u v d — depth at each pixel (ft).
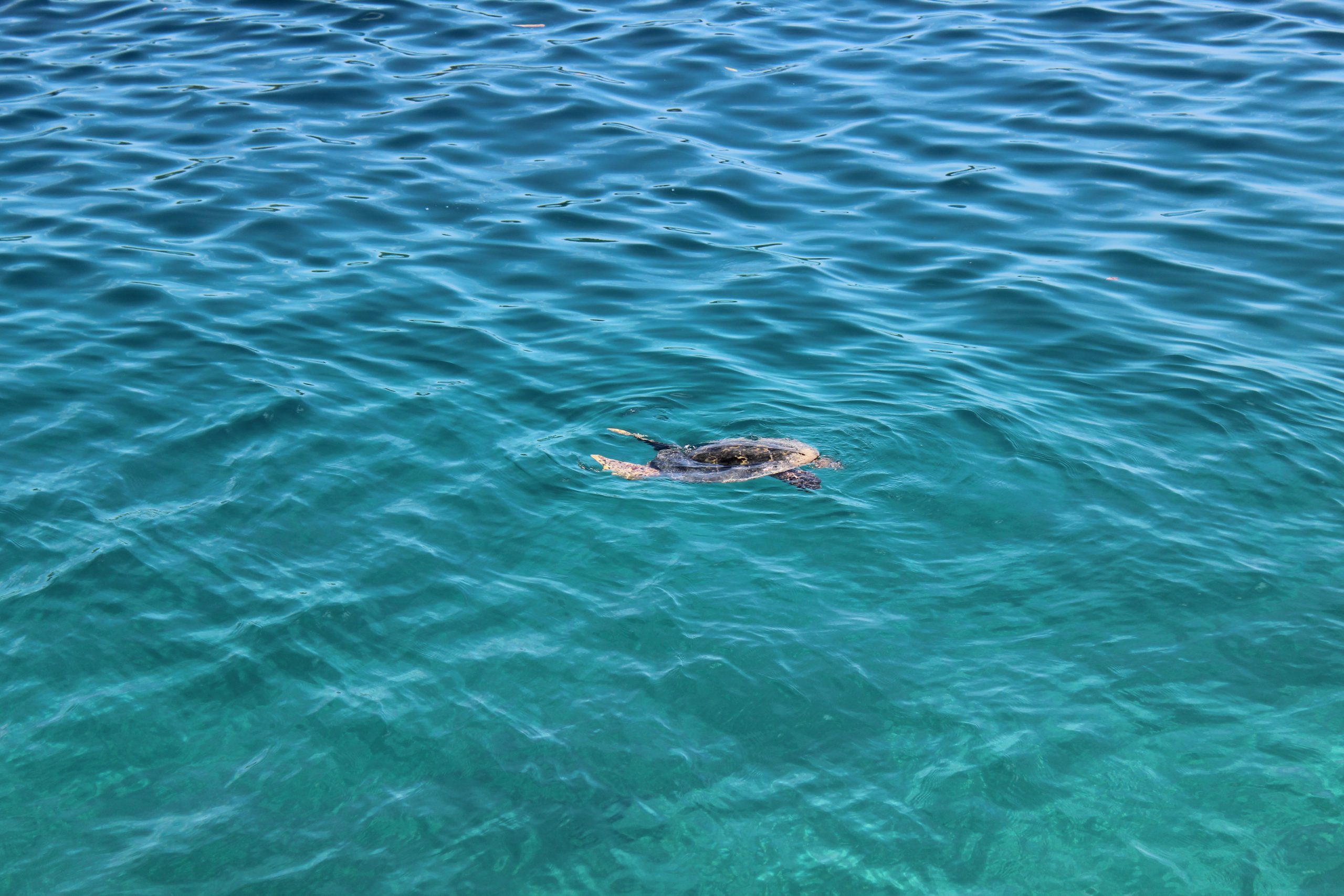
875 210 48.88
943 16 70.49
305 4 71.97
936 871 19.48
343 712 22.80
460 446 32.14
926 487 30.22
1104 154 52.65
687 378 36.32
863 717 22.75
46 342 37.04
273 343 37.78
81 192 48.60
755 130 56.24
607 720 22.71
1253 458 31.35
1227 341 38.32
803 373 36.70
